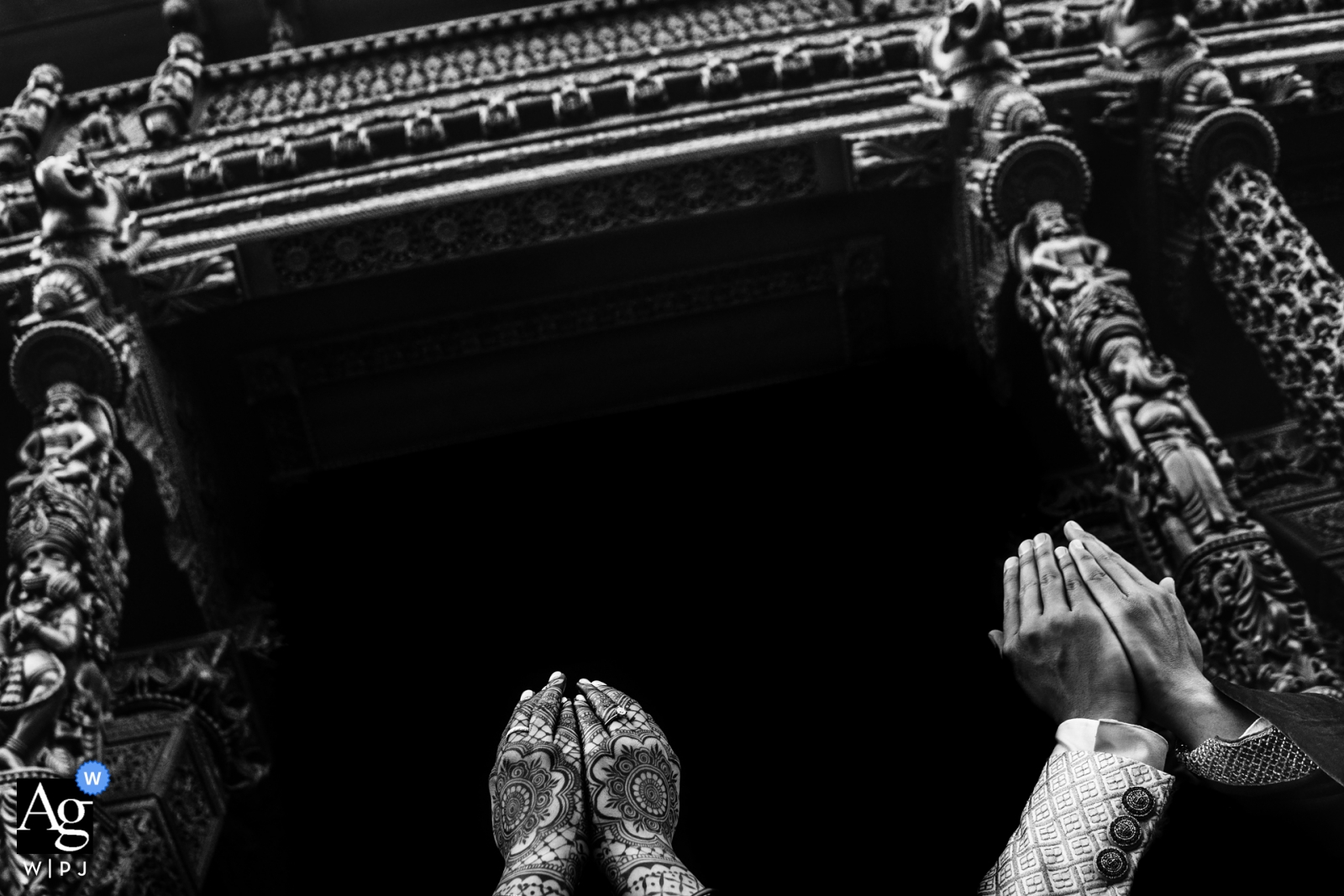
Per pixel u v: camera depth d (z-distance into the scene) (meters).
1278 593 3.78
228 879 4.41
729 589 4.96
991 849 4.11
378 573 5.20
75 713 3.58
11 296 4.60
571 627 4.94
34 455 4.20
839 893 4.09
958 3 5.04
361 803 4.60
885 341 5.52
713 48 5.61
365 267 4.91
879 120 5.06
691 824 4.29
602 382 5.44
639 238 5.18
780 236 5.30
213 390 5.18
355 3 6.76
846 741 4.48
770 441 5.34
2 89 6.68
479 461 5.37
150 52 6.76
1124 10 5.14
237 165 5.23
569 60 5.92
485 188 4.86
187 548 4.80
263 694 4.87
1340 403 4.32
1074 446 5.25
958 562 4.99
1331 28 5.30
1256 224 4.66
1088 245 4.57
